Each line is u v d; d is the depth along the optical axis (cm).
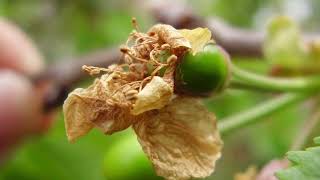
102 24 24
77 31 24
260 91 13
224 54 11
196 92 11
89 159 20
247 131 22
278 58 15
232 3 25
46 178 20
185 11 16
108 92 10
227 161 23
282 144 20
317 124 14
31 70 22
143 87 11
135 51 11
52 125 20
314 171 9
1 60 22
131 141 13
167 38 11
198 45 11
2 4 25
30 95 19
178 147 10
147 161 13
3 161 20
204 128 11
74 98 11
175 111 11
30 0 25
